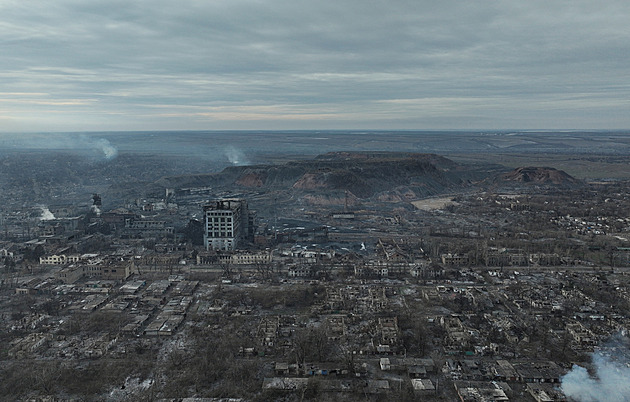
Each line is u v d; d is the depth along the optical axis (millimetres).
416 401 170125
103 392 173625
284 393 174500
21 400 168500
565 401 168375
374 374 188250
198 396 171625
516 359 199625
